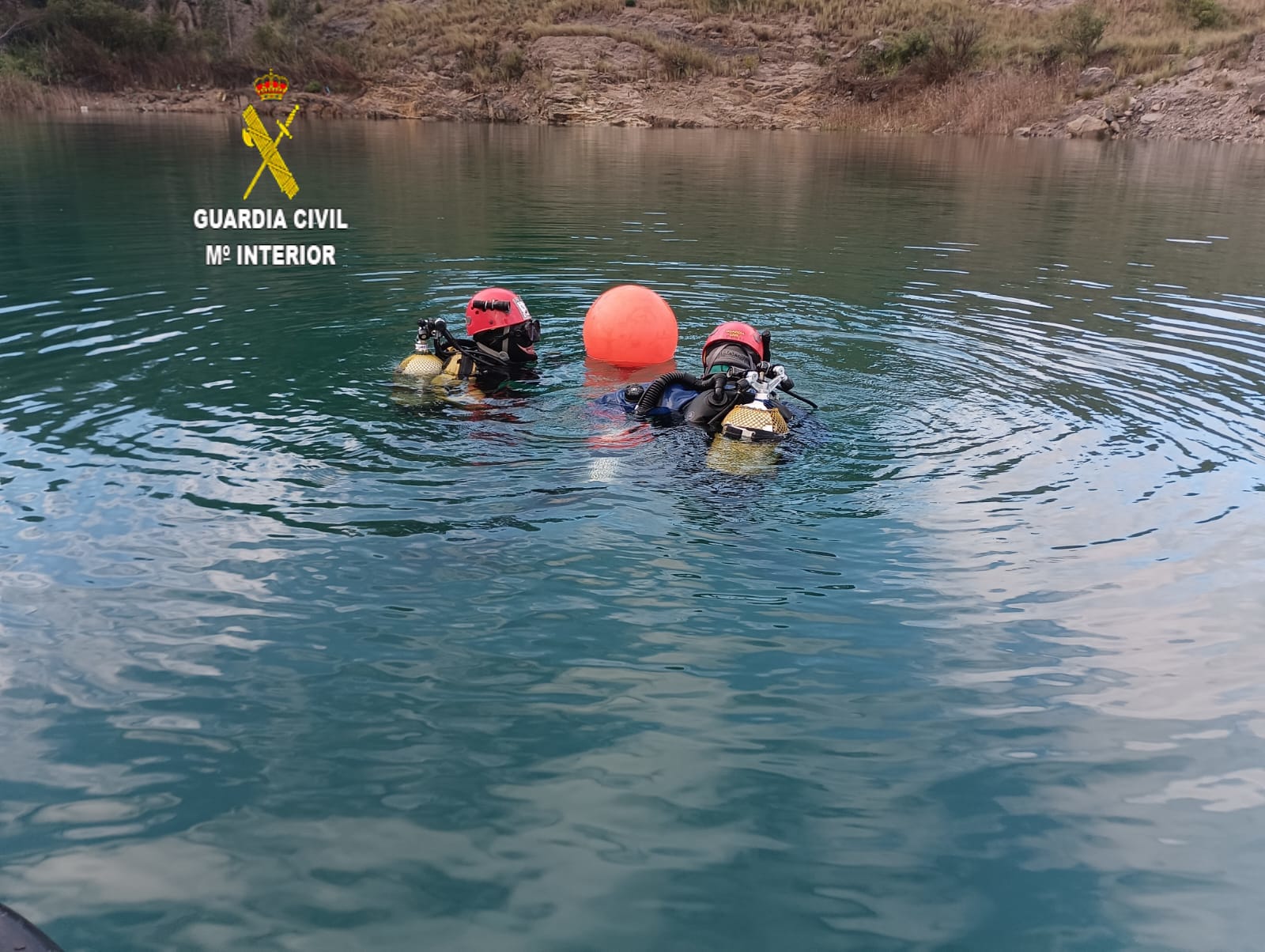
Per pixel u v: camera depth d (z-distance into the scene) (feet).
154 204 42.09
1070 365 19.62
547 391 17.44
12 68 119.24
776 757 7.69
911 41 105.70
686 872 6.44
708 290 26.96
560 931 5.92
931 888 6.36
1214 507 12.62
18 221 36.70
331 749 7.66
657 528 11.86
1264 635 9.64
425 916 6.02
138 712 8.12
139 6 145.59
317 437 14.74
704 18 122.21
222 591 10.17
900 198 48.57
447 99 115.75
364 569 10.69
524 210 43.04
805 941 5.89
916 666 9.04
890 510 12.47
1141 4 111.14
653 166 64.18
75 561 10.72
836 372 18.85
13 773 7.32
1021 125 93.76
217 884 6.25
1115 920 6.11
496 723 8.04
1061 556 11.28
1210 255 33.35
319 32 136.67
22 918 5.47
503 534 11.62
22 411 15.57
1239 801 7.28
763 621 9.77
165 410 15.85
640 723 8.07
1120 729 8.15
